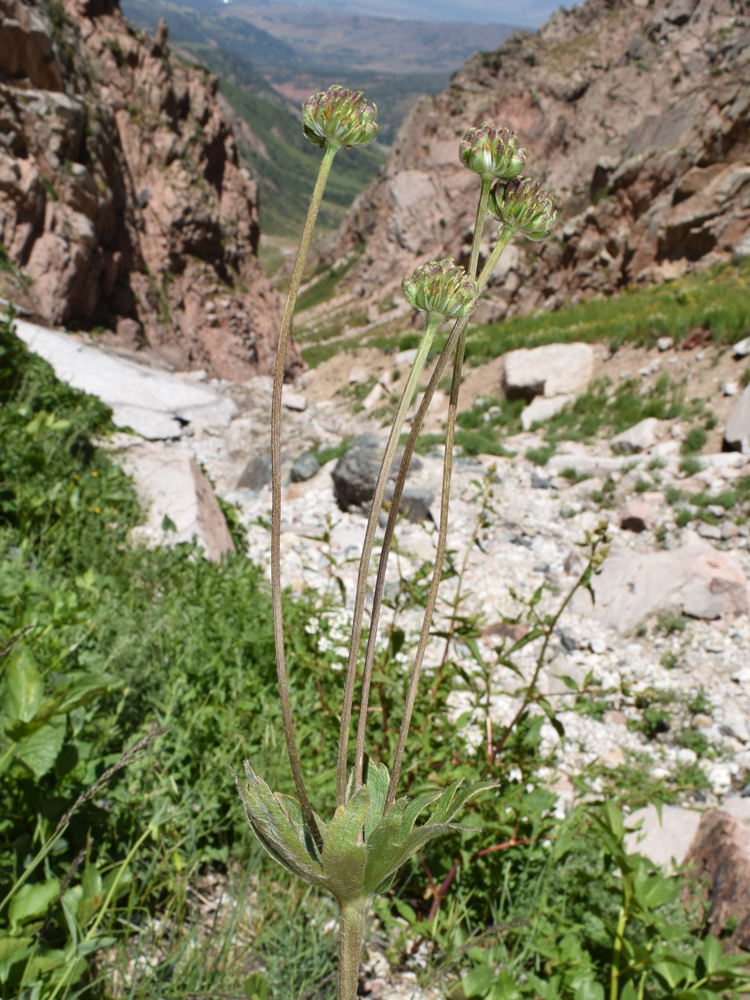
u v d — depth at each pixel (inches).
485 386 766.5
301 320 2871.6
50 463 254.1
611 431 591.5
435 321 35.6
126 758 68.1
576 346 701.3
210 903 100.8
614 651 301.0
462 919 108.2
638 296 1010.1
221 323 1294.3
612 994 88.2
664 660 296.5
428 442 588.4
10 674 81.4
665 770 225.3
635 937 107.5
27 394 299.9
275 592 35.9
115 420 708.0
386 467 35.5
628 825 165.3
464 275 34.8
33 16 1007.0
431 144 2787.9
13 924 67.5
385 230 2871.6
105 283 1139.3
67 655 116.2
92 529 227.1
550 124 2375.7
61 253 996.6
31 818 85.1
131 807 97.0
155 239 1258.0
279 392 34.4
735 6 2118.6
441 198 2689.5
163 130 1312.7
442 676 130.6
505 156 36.8
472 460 550.0
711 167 1176.2
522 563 382.0
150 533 266.1
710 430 538.9
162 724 107.4
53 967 66.4
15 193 959.6
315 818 36.8
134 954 86.4
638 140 1362.0
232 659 144.4
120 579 200.5
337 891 34.9
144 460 337.4
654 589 326.3
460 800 36.9
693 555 339.3
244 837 108.0
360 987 94.3
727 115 1161.4
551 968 94.7
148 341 1195.9
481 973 81.7
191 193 1291.8
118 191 1183.6
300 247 33.5
